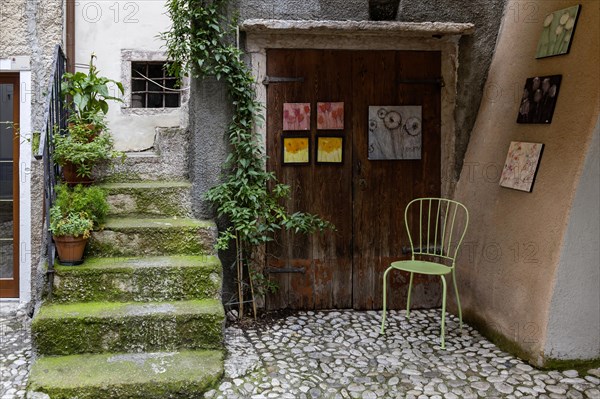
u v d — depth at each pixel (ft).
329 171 13.34
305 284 13.43
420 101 13.50
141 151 15.74
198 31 12.02
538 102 11.02
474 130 13.39
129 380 9.08
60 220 10.65
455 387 9.52
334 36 13.05
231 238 12.86
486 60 13.29
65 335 9.89
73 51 14.88
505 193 11.71
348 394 9.24
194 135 12.62
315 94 13.15
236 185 12.23
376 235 13.57
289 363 10.31
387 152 13.43
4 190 14.32
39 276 10.63
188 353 10.18
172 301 10.91
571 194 9.82
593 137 9.66
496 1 13.21
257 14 12.62
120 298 10.83
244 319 12.62
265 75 12.96
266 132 13.07
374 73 13.32
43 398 8.74
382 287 13.65
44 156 10.68
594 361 10.19
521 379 9.80
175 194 12.75
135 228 11.70
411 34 12.94
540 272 10.30
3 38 13.82
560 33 10.69
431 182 13.64
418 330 12.27
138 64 16.14
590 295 10.09
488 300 11.90
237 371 9.82
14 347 11.08
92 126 12.93
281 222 12.53
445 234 13.71
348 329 12.21
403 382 9.68
